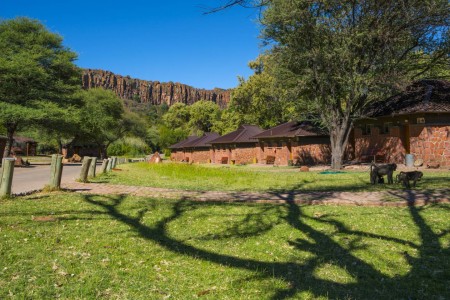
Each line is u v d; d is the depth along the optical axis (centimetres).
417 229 713
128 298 402
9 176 958
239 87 5978
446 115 2561
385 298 418
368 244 624
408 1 2212
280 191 1287
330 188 1384
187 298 410
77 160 5291
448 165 2452
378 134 3002
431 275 489
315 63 2520
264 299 411
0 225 662
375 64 2466
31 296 389
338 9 2403
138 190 1251
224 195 1145
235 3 428
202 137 6153
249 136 4666
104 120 5622
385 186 1401
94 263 501
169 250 579
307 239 656
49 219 732
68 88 3944
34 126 3856
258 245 619
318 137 3691
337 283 462
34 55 3556
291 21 2427
